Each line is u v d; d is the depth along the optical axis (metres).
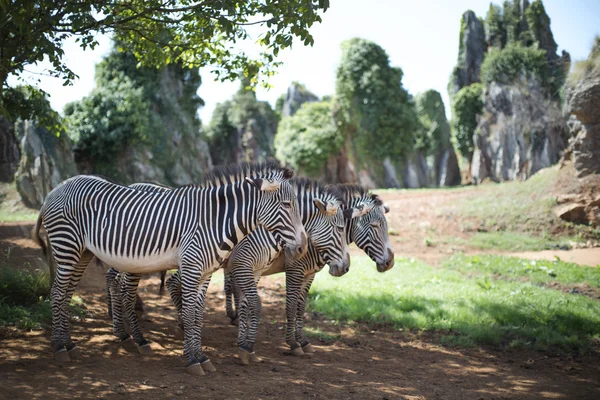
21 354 5.46
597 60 18.30
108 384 4.72
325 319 8.80
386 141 48.94
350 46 49.94
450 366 6.54
